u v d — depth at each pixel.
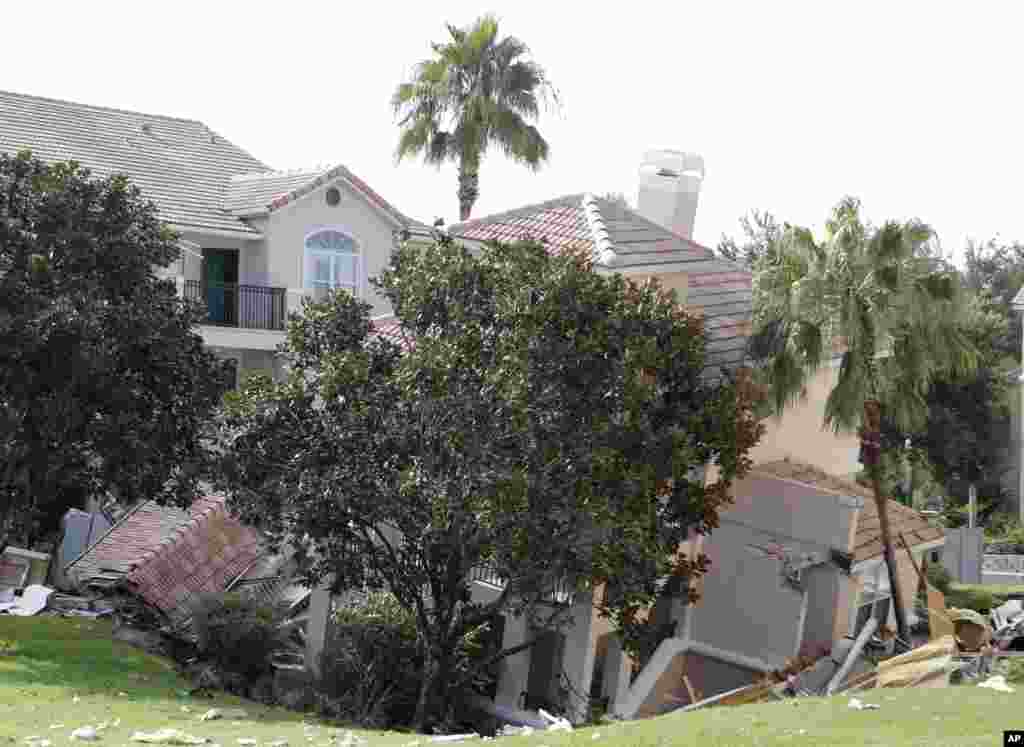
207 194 39.12
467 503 20.22
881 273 25.95
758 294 27.09
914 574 31.39
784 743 13.91
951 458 53.72
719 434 22.08
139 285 25.23
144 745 15.16
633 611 21.36
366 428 21.39
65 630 25.73
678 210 37.53
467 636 23.69
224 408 22.61
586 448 20.28
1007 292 69.62
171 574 27.88
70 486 26.78
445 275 22.06
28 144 37.41
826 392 31.23
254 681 24.83
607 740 14.77
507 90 44.66
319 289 38.53
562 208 30.58
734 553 27.11
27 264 23.94
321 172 38.25
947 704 16.45
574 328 20.88
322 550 22.12
